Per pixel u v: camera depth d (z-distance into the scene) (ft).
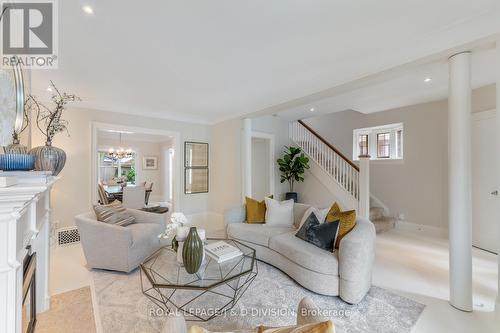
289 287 7.95
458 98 6.68
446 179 13.28
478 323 6.10
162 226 10.78
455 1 5.36
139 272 9.04
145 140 28.66
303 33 6.59
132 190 16.96
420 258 10.33
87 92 11.67
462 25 6.15
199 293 7.59
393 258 10.30
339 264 7.19
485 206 11.21
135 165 28.30
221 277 6.12
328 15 5.81
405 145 15.14
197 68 8.87
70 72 9.16
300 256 7.91
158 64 8.51
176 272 6.41
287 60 8.21
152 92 11.73
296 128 20.08
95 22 5.99
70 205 12.66
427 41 6.82
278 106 12.83
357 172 15.28
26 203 3.12
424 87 11.30
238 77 9.75
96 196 13.46
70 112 12.78
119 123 14.55
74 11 5.55
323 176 17.58
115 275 8.82
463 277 6.63
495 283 8.25
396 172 15.53
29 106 6.95
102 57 7.92
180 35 6.66
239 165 16.88
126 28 6.29
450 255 6.95
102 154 29.04
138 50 7.48
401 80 10.36
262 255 9.78
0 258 2.92
